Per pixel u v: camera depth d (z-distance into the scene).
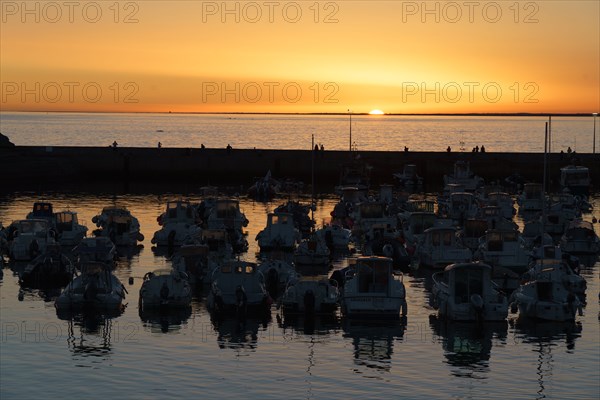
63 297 44.16
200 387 33.53
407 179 109.31
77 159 114.75
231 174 115.00
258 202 91.56
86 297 43.94
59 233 62.59
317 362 36.56
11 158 110.06
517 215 84.06
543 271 47.88
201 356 37.19
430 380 34.44
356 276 44.16
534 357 37.28
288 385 33.84
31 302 46.38
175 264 50.22
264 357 37.16
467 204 77.94
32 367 35.59
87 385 33.59
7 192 97.50
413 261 58.03
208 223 68.50
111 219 64.50
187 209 68.50
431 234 56.31
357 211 71.56
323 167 113.81
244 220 69.00
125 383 33.84
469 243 61.09
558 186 107.38
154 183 110.38
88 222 74.81
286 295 43.94
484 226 62.31
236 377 34.66
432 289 46.25
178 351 37.88
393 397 32.66
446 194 94.81
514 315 44.12
